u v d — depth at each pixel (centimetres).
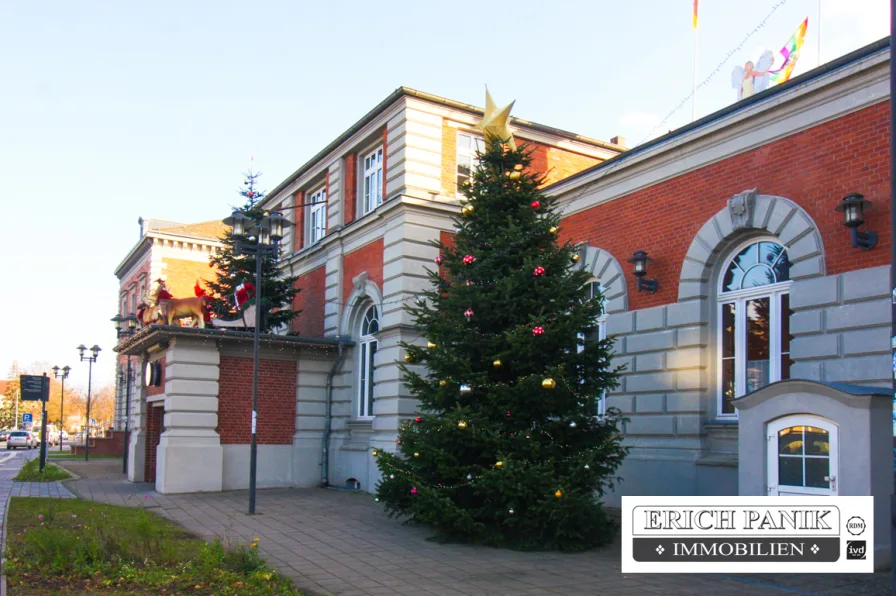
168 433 1895
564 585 908
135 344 2083
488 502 1157
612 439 1199
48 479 2233
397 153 2022
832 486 956
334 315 2245
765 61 1728
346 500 1761
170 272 4372
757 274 1366
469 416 1141
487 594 860
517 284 1196
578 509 1102
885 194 1136
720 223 1390
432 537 1202
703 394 1410
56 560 874
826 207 1218
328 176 2427
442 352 1212
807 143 1261
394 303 1945
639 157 1557
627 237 1602
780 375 1306
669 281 1494
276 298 2473
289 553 1095
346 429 2111
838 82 1205
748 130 1359
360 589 878
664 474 1441
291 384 2114
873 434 926
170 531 1245
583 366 1222
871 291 1131
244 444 2009
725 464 1323
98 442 4166
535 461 1143
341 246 2273
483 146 2128
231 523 1367
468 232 1305
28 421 5025
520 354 1153
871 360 1121
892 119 730
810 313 1211
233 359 2019
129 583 827
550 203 1345
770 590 882
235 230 1591
